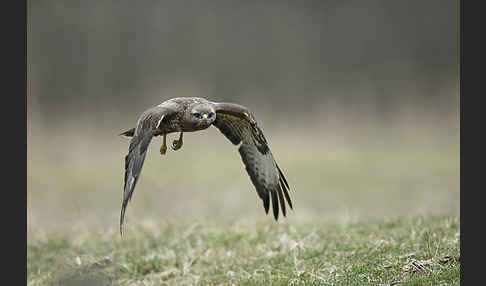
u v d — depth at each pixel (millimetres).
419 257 9867
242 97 38156
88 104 37250
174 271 11070
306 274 10055
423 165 24062
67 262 11922
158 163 25281
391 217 13359
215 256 11586
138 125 8844
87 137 31219
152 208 17562
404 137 30250
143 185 21547
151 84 39281
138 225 14109
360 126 32031
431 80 39062
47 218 17000
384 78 38969
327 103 35562
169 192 20359
